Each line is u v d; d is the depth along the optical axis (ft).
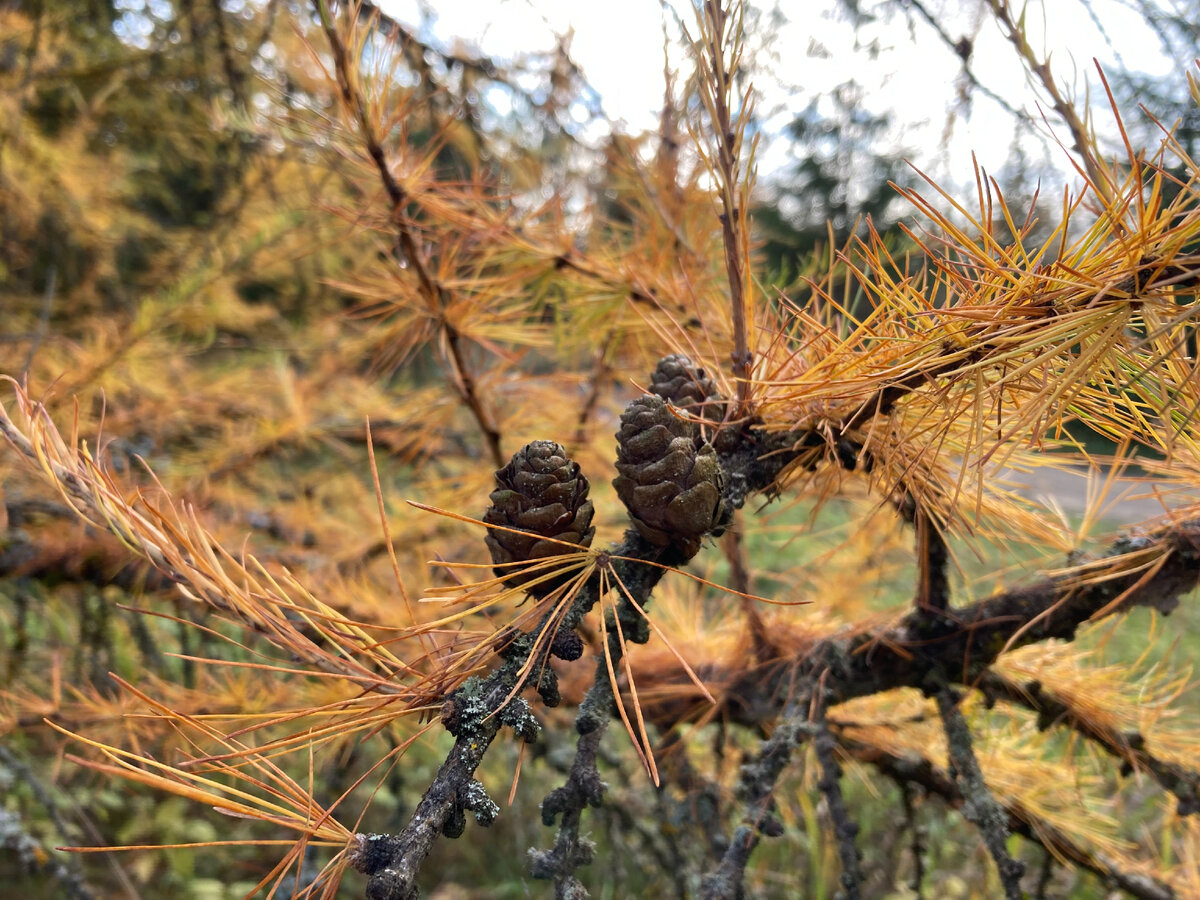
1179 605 0.74
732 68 0.62
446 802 0.45
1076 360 0.51
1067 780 0.94
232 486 1.59
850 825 0.69
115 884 1.77
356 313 1.34
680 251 1.17
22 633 1.16
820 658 0.80
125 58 2.09
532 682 0.50
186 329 1.91
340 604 1.00
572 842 0.48
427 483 1.26
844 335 0.71
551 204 1.05
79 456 0.57
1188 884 0.91
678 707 0.94
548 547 0.54
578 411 1.34
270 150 1.80
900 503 0.71
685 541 0.55
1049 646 0.90
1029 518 0.75
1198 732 0.90
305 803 0.47
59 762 0.92
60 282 2.26
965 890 1.62
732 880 0.60
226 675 0.97
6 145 1.93
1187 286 0.47
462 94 1.46
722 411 0.64
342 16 0.87
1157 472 0.66
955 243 0.54
